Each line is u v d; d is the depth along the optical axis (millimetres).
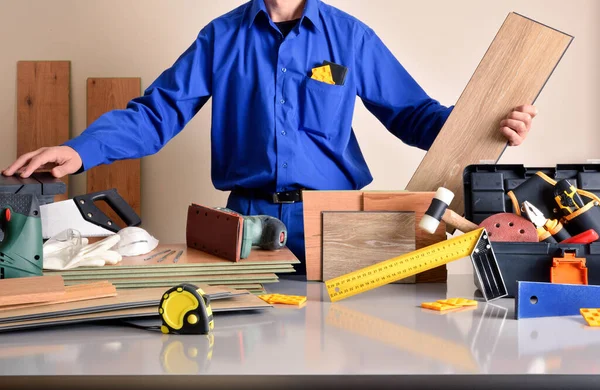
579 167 1820
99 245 1613
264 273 1632
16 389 941
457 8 3812
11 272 1432
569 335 1194
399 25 3826
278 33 2514
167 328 1190
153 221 3908
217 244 1688
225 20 2580
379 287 1725
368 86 2623
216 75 2541
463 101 2170
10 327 1145
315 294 1616
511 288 1556
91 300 1279
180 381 941
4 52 3887
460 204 2148
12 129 3900
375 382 950
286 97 2514
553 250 1542
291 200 2523
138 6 3850
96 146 2205
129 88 3848
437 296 1592
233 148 2584
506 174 1829
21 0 3869
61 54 3881
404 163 3865
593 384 964
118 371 960
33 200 1470
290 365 996
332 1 3832
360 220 1789
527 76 2139
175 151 3885
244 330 1229
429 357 1045
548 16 3805
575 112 3842
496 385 958
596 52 3807
